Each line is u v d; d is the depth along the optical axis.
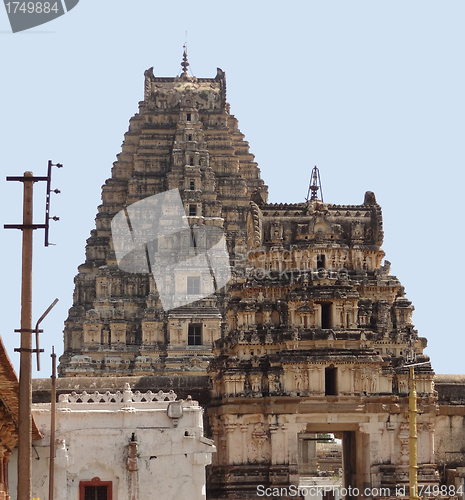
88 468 72.81
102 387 98.25
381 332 96.81
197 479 73.88
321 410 91.06
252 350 94.50
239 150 156.12
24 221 50.47
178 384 100.00
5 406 61.34
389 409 92.38
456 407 96.75
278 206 101.44
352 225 100.44
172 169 146.62
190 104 152.25
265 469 90.75
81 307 146.38
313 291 94.75
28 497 49.38
